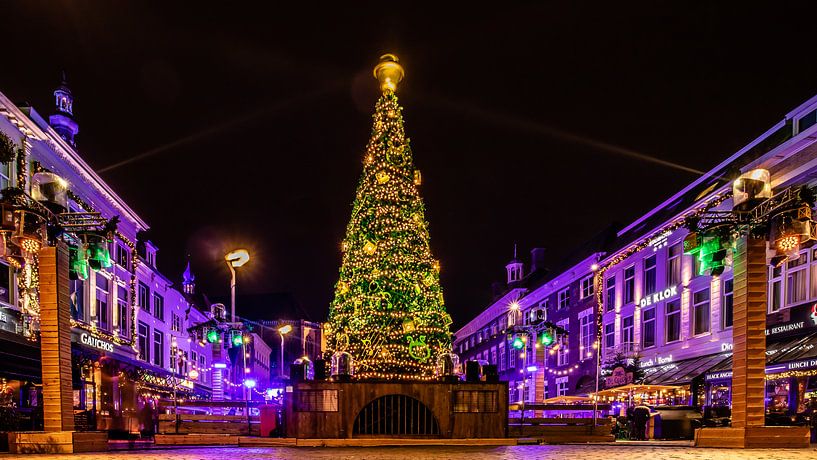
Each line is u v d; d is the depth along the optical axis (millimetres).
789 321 19500
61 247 11344
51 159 21672
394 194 16234
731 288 23344
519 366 46125
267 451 11805
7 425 12641
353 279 16047
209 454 10922
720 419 17000
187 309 42875
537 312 20625
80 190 24438
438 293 16641
